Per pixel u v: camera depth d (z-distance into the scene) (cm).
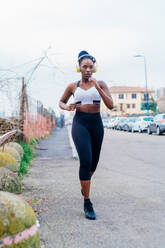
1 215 178
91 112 350
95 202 396
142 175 600
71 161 818
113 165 747
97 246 258
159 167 712
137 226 307
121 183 519
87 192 338
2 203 183
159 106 4222
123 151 1089
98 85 334
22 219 183
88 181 335
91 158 337
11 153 512
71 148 1181
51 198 416
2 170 282
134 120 3164
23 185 488
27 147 953
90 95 347
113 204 387
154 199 412
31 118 1301
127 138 1833
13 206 185
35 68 961
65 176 589
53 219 327
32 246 186
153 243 265
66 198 417
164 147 1234
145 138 1823
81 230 295
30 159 811
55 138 1823
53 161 816
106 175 600
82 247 255
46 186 493
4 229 176
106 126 4512
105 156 942
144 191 459
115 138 1834
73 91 364
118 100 8562
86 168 336
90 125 347
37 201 400
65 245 259
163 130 2127
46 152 1038
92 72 354
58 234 284
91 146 360
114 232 290
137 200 407
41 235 281
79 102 350
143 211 357
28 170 647
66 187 488
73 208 369
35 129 1516
